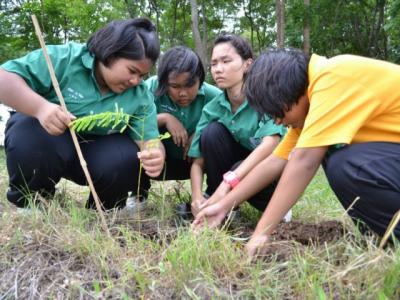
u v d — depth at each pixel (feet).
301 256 5.56
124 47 6.70
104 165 7.47
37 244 5.91
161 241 6.53
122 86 7.18
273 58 5.79
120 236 6.53
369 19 51.47
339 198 5.78
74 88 7.35
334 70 5.38
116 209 7.45
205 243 5.55
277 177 7.11
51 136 7.22
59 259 5.63
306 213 8.64
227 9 57.57
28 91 6.63
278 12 38.24
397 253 4.86
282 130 7.77
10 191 7.70
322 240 6.44
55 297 5.02
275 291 4.76
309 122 5.41
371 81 5.34
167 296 4.86
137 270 5.18
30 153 7.13
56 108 6.37
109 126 7.63
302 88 5.71
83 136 7.78
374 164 5.30
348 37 51.67
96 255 5.60
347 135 5.21
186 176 10.21
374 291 4.45
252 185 6.74
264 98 5.74
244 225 7.96
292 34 47.14
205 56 45.01
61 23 43.86
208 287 4.89
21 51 40.65
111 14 41.63
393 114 5.45
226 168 8.59
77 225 6.50
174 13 56.24
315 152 5.42
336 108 5.28
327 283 4.91
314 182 13.03
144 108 7.93
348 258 5.38
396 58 50.08
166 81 8.50
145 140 7.91
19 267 5.46
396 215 5.14
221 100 8.44
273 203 5.68
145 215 7.80
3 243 5.97
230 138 8.48
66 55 7.32
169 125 9.12
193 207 7.86
